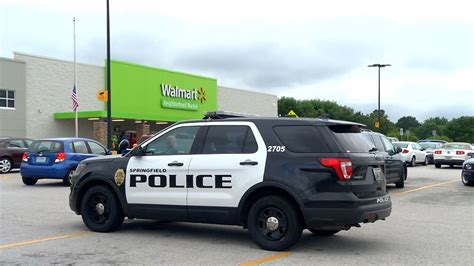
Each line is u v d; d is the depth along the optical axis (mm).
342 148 7145
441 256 7113
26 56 31938
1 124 30531
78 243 7859
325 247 7672
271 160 7363
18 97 31406
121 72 36375
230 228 9195
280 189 7277
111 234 8602
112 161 8734
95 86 35812
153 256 7016
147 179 8258
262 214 7441
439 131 127062
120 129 38312
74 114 32781
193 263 6633
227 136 7848
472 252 7375
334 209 6926
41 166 16328
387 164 15703
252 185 7398
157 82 39406
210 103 45281
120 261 6734
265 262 6688
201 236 8445
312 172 7086
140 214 8359
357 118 100938
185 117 42062
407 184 18594
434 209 11930
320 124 7344
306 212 7023
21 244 7746
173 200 8016
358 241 8141
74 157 16547
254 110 53406
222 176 7645
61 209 11367
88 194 8820
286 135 7469
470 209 11953
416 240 8234
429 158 33000
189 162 7922
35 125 32344
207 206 7746
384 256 7098
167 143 8312
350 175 7027
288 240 7203
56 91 33531
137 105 37625
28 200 12930
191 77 42938
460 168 28781
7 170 21578
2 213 10789
